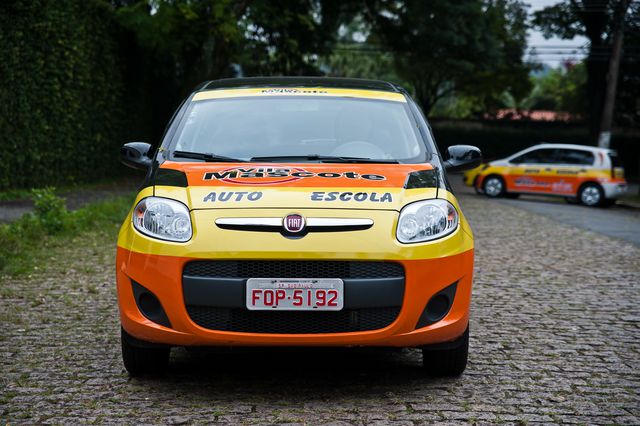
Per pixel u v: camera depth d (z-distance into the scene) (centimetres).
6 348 532
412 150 507
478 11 3797
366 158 495
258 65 2961
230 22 2252
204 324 421
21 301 690
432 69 4919
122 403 423
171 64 2891
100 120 2275
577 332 604
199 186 445
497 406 424
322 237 414
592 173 2256
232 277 416
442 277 428
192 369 492
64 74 1962
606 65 4194
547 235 1319
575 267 953
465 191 2736
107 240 1084
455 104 7719
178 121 531
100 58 2245
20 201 1568
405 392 447
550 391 452
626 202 2417
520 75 5397
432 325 430
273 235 414
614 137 4519
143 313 431
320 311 417
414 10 3519
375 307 418
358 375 482
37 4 1777
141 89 2670
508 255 1051
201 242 416
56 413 405
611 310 692
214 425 389
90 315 638
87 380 464
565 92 7219
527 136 4809
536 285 816
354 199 432
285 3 2742
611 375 487
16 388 446
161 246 422
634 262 1009
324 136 513
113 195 1841
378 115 535
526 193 2377
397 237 422
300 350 430
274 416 404
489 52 4028
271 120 525
